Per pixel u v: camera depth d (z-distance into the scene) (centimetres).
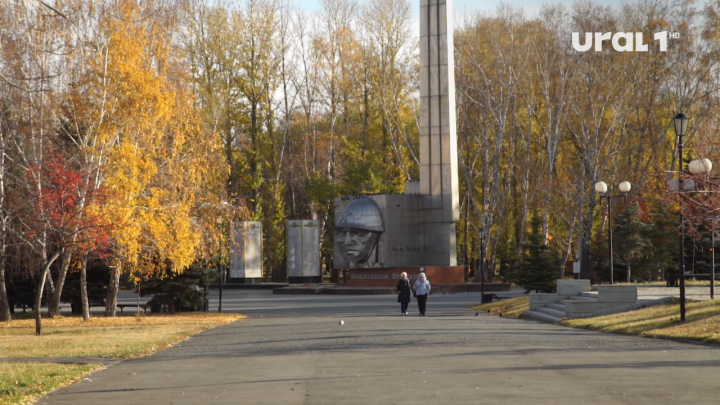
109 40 3216
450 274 5519
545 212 5894
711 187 2781
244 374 1452
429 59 5512
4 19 3061
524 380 1285
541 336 2138
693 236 3042
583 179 5662
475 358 1602
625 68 5634
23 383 1398
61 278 3694
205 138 3719
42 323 3350
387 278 5562
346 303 4466
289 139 7531
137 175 3219
